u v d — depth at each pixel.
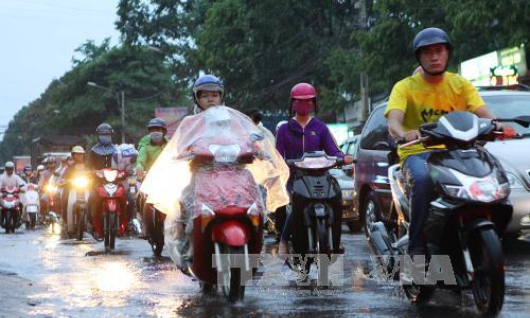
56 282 10.40
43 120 108.56
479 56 33.03
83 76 89.69
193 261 8.85
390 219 9.09
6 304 8.40
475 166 7.44
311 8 49.91
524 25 27.98
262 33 50.62
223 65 51.91
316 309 8.20
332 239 9.88
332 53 45.56
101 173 16.20
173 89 88.44
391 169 8.80
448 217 7.38
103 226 16.23
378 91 44.12
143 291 9.56
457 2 29.53
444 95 8.36
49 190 27.98
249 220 8.55
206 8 68.50
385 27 34.84
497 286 7.20
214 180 8.66
